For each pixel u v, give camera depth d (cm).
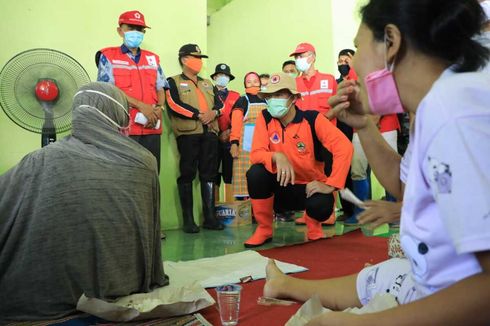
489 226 53
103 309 134
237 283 185
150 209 169
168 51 383
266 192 279
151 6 373
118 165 157
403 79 69
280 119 276
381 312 64
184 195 362
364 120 112
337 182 263
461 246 55
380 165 112
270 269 160
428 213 68
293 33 579
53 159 147
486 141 55
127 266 159
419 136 64
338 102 112
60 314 145
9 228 143
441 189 58
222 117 437
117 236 155
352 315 67
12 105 259
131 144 165
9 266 144
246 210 396
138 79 329
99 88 167
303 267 212
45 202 143
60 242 144
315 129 271
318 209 274
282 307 147
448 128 58
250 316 142
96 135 159
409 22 65
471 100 58
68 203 145
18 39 312
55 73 267
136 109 323
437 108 60
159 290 170
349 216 388
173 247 288
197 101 372
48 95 262
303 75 408
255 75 437
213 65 746
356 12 78
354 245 266
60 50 328
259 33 643
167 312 141
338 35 526
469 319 57
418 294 76
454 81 61
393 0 67
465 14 63
